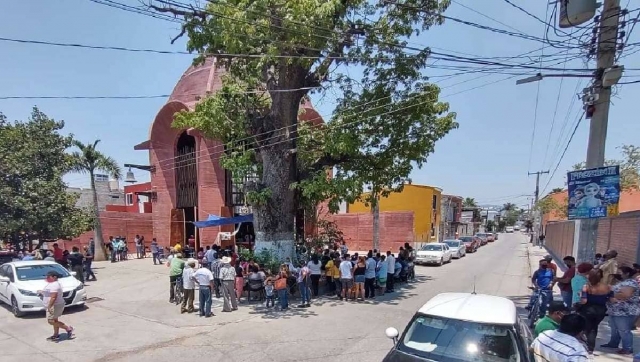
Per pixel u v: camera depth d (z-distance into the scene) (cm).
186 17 1185
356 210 4169
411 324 576
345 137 1429
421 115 1576
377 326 1065
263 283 1385
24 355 859
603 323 1053
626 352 786
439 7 1428
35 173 1972
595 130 895
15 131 1975
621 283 800
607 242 1605
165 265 2338
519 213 13762
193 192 2608
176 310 1261
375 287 1549
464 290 1630
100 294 1520
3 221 1781
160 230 2705
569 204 895
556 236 3325
